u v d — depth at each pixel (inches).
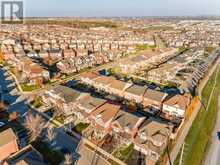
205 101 2933.1
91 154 1850.4
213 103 2915.8
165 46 6899.6
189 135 2162.9
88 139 2046.0
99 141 2011.6
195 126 2330.2
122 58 5196.9
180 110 2443.4
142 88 2935.5
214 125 2404.0
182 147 1968.5
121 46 6535.4
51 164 1718.8
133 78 3757.4
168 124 2102.6
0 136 1772.9
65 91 2753.4
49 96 2792.8
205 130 2281.0
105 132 2108.8
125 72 4109.3
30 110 2581.2
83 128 2208.4
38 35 7819.9
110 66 4534.9
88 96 2652.6
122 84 3056.1
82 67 4311.0
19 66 4084.6
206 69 4217.5
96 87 3292.3
